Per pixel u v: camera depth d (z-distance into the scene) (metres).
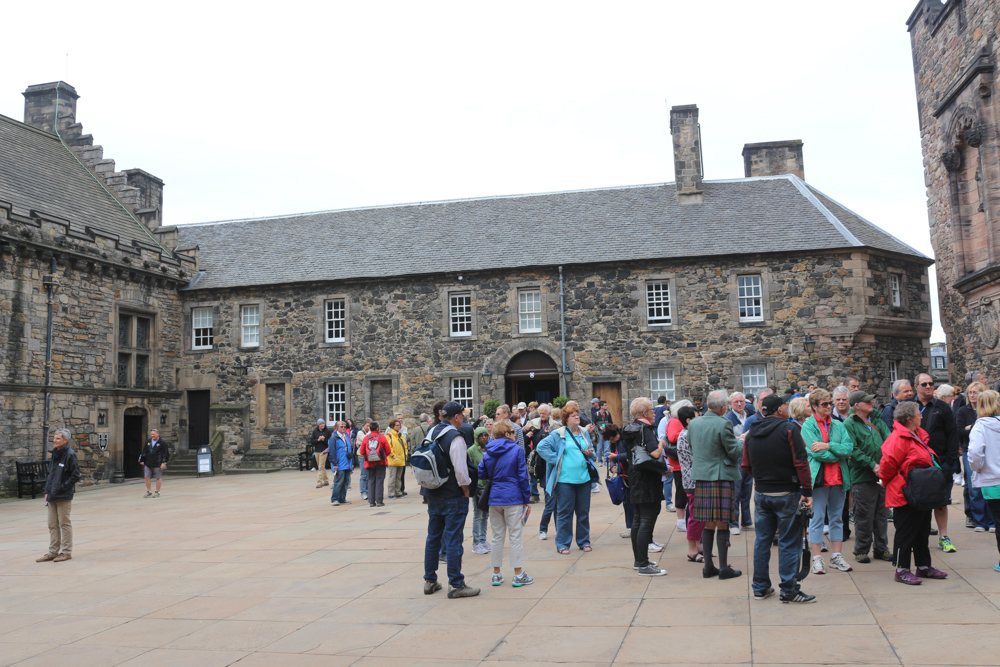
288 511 13.91
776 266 21.94
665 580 7.15
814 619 5.68
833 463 7.12
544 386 27.44
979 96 15.71
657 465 7.34
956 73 17.59
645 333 22.45
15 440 18.81
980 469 6.82
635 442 7.49
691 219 23.94
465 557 8.94
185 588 7.85
